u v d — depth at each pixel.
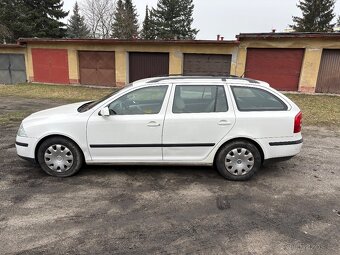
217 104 4.38
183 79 4.52
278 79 15.75
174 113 4.35
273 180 4.52
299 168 5.03
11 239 2.99
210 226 3.27
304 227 3.27
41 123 4.38
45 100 12.95
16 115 9.27
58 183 4.30
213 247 2.91
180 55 16.77
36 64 19.66
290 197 3.98
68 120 4.34
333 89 14.93
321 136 7.20
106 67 18.33
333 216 3.51
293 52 15.16
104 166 4.96
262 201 3.86
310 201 3.87
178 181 4.43
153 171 4.78
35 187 4.16
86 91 16.09
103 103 4.39
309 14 42.38
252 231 3.18
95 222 3.32
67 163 4.48
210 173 4.73
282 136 4.37
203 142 4.38
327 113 10.03
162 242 2.98
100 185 4.25
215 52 16.17
